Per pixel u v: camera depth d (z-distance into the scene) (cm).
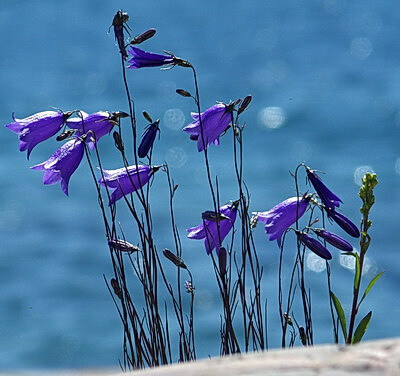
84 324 1472
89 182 2248
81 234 1911
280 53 4322
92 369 1260
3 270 1741
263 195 2291
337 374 223
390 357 229
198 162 2534
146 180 399
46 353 1358
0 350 1402
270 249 1688
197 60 4228
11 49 4612
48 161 406
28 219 2020
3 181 2311
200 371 234
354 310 382
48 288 1644
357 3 5353
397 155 2662
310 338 400
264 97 3512
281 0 5488
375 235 1855
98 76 3891
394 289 1563
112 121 401
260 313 397
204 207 2094
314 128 2977
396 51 4262
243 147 2736
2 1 5609
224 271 385
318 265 1644
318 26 4906
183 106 3466
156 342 400
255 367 230
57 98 3684
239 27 4950
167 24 5150
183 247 1728
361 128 2964
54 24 5141
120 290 400
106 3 5544
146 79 3791
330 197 390
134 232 1897
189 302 1461
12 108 3591
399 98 3341
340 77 3803
